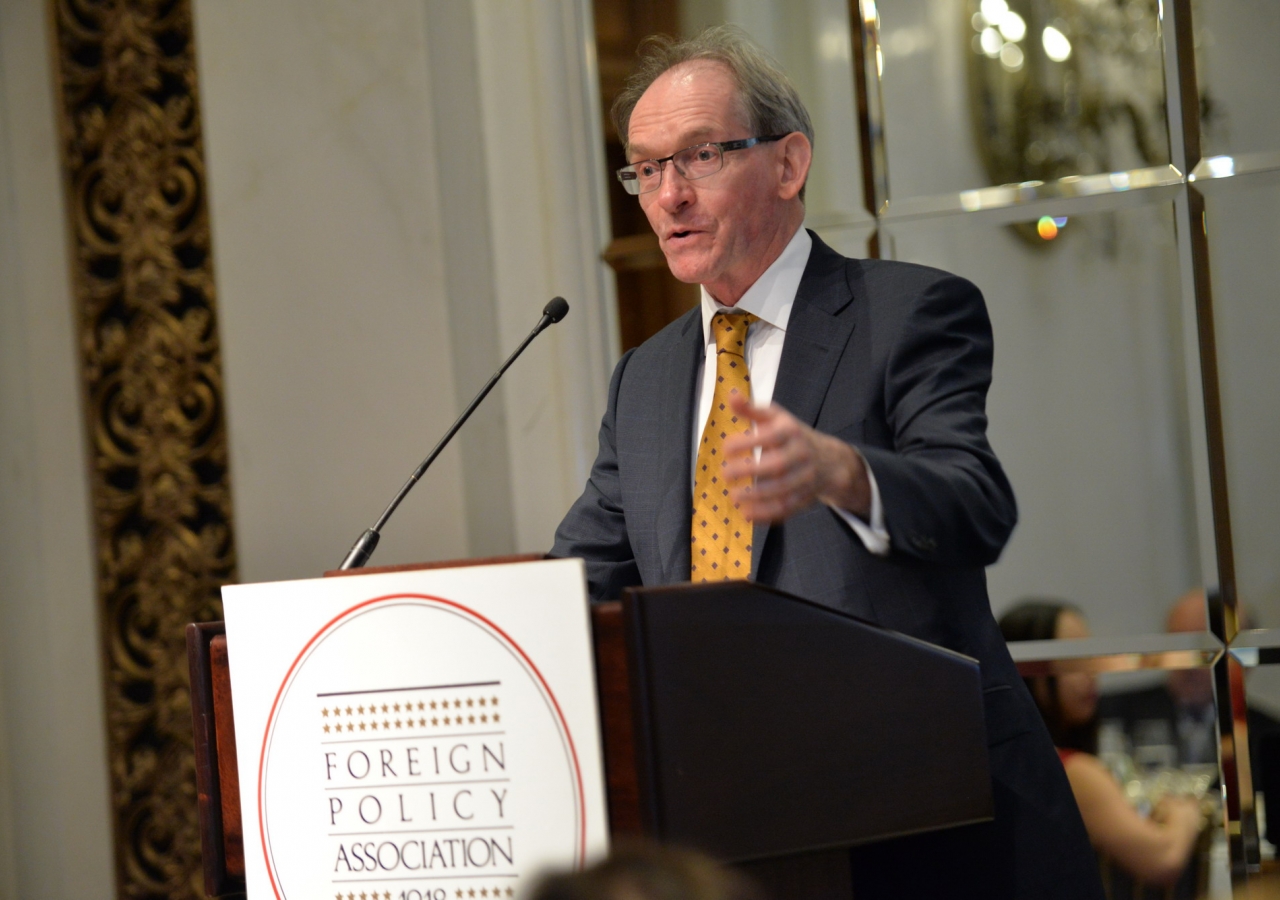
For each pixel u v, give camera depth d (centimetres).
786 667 177
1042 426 424
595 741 169
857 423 244
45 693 529
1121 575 414
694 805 165
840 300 260
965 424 226
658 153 272
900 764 187
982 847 226
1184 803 401
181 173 523
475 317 472
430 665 176
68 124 536
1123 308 417
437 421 480
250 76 500
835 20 443
